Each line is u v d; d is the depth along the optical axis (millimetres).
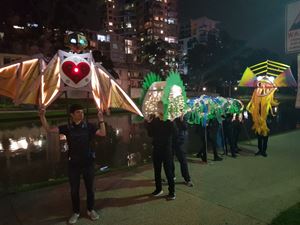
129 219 4863
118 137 16422
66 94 5410
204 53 87375
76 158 4750
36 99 4957
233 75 89125
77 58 5168
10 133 19859
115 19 130750
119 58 92000
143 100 6988
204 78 89688
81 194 6191
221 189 6211
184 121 6574
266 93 9180
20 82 5043
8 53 47500
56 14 42719
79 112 4711
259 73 9766
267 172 7402
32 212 5262
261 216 4891
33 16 41844
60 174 9281
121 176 7344
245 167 7898
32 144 15266
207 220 4773
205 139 8547
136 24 131500
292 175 7121
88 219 4910
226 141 9469
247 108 9758
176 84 6441
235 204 5402
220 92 90625
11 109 36406
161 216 4949
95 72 5406
